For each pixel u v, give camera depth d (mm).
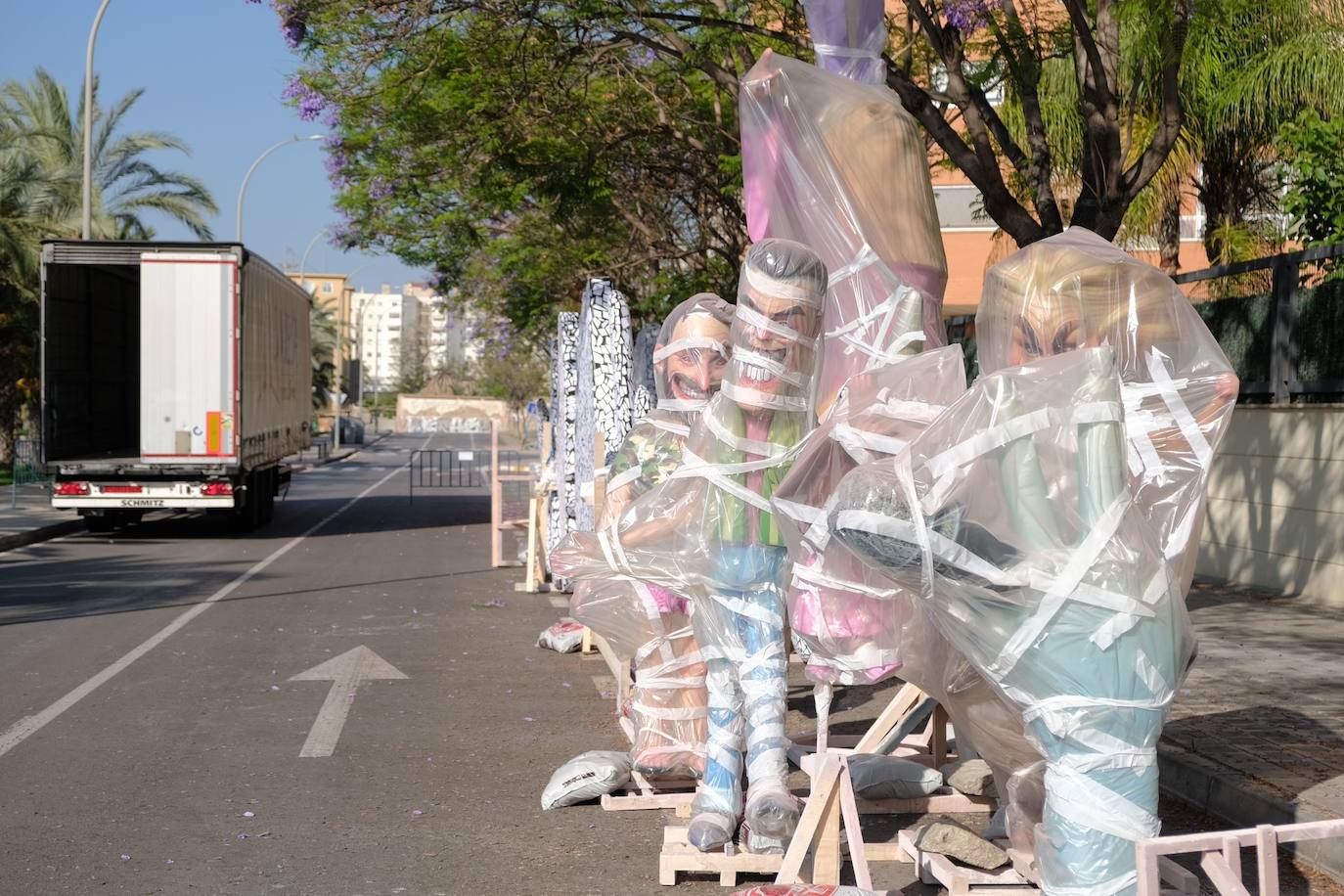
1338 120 12859
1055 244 4492
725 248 22734
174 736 7395
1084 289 4316
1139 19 10273
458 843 5469
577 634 10078
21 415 36656
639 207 23078
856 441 4758
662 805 5961
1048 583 3602
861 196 5973
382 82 16094
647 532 5086
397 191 20781
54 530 20688
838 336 5887
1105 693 3617
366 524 23000
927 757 6352
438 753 7000
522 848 5402
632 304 25688
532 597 13492
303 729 7559
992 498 3660
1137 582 3633
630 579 5578
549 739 7309
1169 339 4367
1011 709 3861
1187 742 6172
